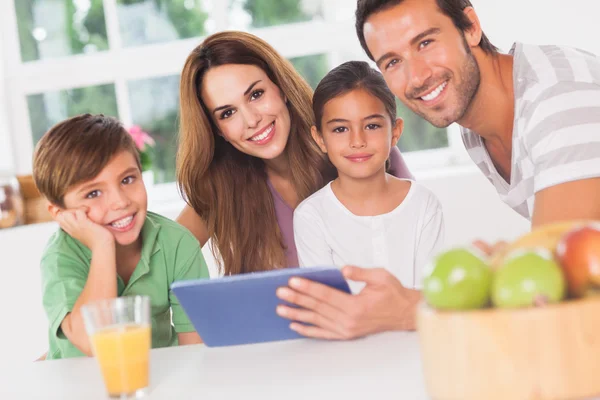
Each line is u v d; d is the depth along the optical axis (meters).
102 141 1.32
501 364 0.60
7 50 3.25
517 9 2.88
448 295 0.63
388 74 1.30
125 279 1.45
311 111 1.76
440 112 1.29
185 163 1.76
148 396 0.83
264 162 1.80
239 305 0.96
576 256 0.62
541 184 1.12
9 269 2.49
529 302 0.61
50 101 3.26
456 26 1.25
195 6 3.20
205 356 0.99
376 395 0.72
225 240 1.77
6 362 2.45
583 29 2.84
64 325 1.25
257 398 0.77
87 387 0.91
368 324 0.96
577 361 0.60
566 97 1.14
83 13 3.23
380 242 1.62
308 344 0.98
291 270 0.93
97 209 1.33
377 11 1.27
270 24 3.17
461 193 2.76
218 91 1.66
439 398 0.64
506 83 1.28
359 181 1.61
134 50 3.21
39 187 1.36
